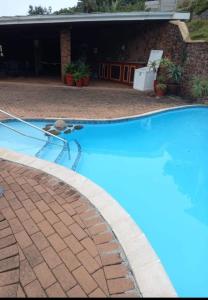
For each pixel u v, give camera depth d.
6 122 8.98
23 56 23.34
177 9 18.67
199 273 3.86
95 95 13.55
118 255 3.00
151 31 15.59
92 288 2.61
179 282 3.70
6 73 20.39
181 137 9.34
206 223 5.06
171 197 5.89
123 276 2.74
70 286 2.62
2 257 2.95
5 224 3.47
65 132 8.51
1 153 5.62
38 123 9.18
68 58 16.09
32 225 3.46
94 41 21.09
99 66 20.77
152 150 8.35
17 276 2.72
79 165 7.12
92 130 9.11
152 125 10.15
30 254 2.99
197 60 12.19
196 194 6.03
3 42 22.38
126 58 18.27
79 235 3.29
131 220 3.54
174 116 10.79
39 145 7.84
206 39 11.68
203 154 8.13
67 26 15.36
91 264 2.88
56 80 18.05
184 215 5.29
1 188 4.30
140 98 13.16
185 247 4.41
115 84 17.69
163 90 13.54
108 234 3.31
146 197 5.88
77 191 4.23
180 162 7.60
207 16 15.10
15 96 12.67
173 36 13.91
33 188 4.32
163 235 4.71
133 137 9.39
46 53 23.30
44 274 2.75
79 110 10.44
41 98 12.41
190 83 12.85
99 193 4.16
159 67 14.79
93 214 3.68
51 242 3.17
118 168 7.14
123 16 13.77
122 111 10.46
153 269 2.79
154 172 6.99
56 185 4.41
